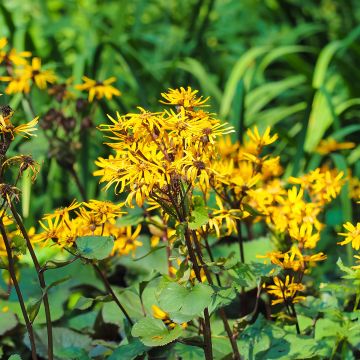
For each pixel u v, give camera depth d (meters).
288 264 2.25
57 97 3.41
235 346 2.22
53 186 4.61
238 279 2.06
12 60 3.21
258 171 2.48
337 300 2.56
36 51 4.98
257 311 2.71
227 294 2.03
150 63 5.87
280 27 6.55
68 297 3.04
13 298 2.94
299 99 5.60
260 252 2.90
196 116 2.05
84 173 4.05
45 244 2.22
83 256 1.99
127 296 2.71
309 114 4.00
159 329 2.06
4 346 2.77
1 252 2.63
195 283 2.05
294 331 2.41
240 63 4.79
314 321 2.50
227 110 4.57
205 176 1.90
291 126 5.34
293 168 3.83
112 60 4.80
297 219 2.42
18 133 1.93
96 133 4.60
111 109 4.77
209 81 4.99
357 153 4.21
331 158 4.09
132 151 1.94
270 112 4.87
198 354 2.30
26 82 3.23
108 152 4.45
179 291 1.97
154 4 6.36
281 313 2.38
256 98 5.08
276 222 2.45
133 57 5.11
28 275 3.16
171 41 5.98
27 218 4.12
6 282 3.04
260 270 2.26
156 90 5.00
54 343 2.58
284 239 2.71
